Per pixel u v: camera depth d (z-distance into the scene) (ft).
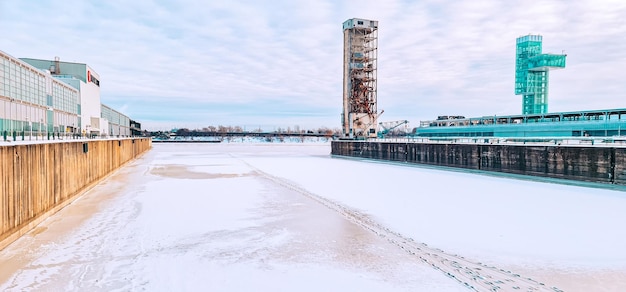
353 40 266.16
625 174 100.58
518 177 132.87
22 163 60.75
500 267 45.65
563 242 54.90
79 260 48.60
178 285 40.68
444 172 155.33
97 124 268.00
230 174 147.23
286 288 39.93
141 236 58.90
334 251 51.88
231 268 45.65
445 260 48.14
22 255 50.60
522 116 204.95
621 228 61.87
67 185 86.02
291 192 100.78
